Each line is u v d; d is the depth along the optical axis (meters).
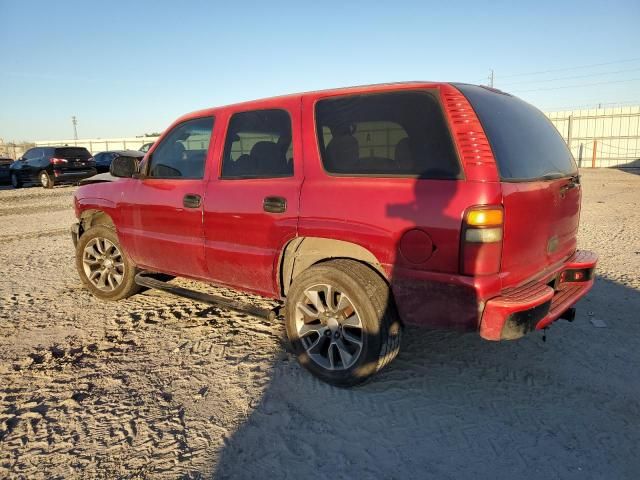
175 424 2.90
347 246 3.20
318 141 3.30
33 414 3.03
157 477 2.46
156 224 4.39
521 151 3.01
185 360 3.75
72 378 3.49
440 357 3.70
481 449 2.64
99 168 23.92
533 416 2.94
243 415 2.98
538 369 3.51
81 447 2.70
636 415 2.95
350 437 2.75
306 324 3.40
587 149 31.75
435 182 2.78
